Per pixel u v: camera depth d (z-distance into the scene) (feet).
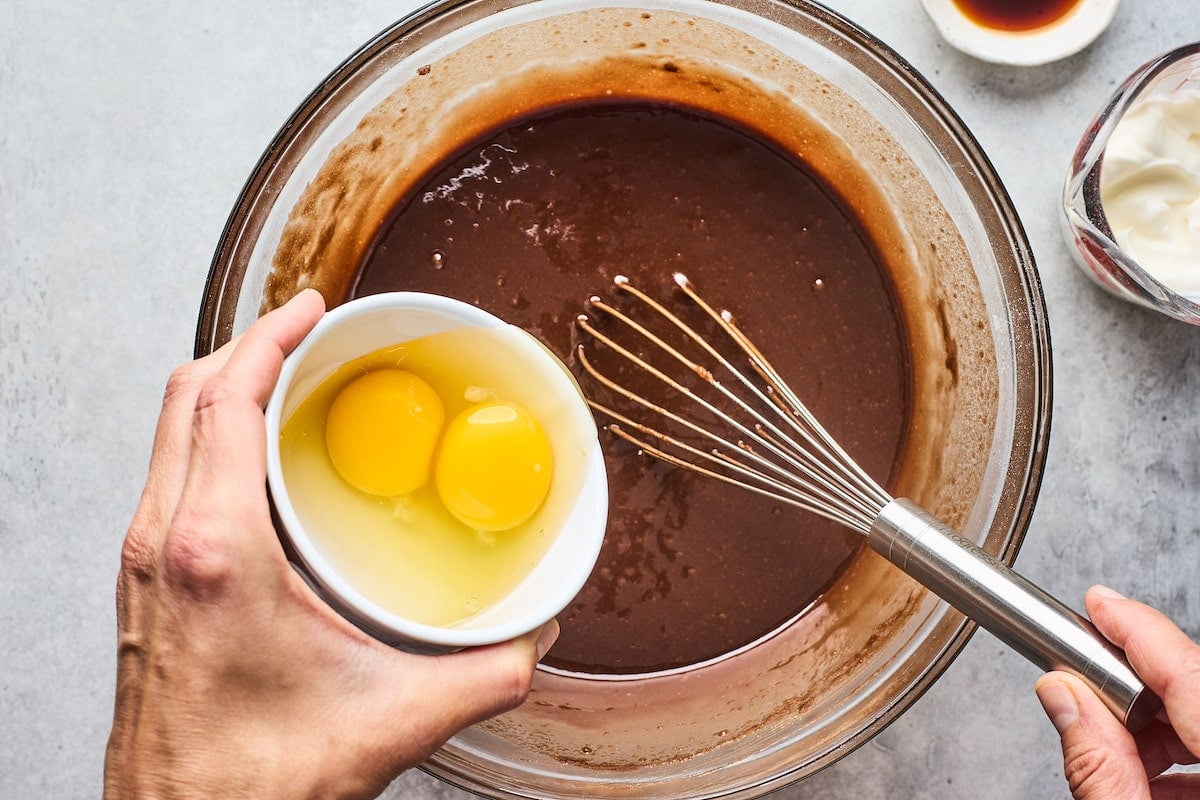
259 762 1.70
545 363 1.81
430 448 1.85
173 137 2.20
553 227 2.13
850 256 2.15
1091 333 2.24
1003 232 1.99
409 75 2.02
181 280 2.21
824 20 2.00
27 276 2.21
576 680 2.19
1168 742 1.98
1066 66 2.24
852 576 2.17
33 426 2.21
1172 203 2.18
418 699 1.73
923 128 2.02
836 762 2.12
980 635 2.22
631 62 2.12
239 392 1.68
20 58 2.21
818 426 1.94
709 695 2.18
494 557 1.85
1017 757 2.20
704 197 2.14
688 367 2.09
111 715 2.21
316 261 2.10
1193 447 2.23
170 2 2.20
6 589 2.21
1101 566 2.23
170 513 1.73
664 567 2.16
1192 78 2.15
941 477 2.18
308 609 1.70
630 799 2.07
